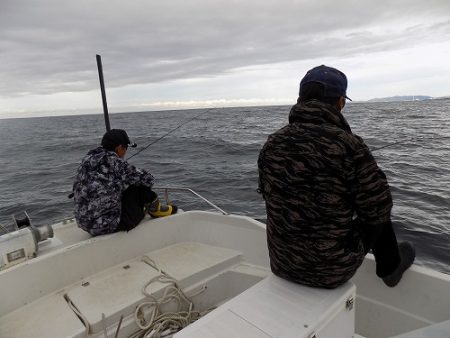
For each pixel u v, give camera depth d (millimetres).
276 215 1601
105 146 2898
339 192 1443
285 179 1521
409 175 9992
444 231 5578
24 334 2041
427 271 2014
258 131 29688
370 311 2197
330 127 1450
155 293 2379
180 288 2520
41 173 14320
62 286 2525
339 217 1478
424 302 2002
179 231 3232
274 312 1547
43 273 2430
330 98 1553
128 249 2896
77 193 2809
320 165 1429
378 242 1894
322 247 1520
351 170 1423
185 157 16609
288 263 1654
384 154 14484
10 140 34594
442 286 1939
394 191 8172
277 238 1645
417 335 1513
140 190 3004
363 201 1459
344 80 1585
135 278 2590
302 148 1467
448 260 4660
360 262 1635
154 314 2277
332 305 1576
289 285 1729
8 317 2225
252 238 2959
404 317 2068
